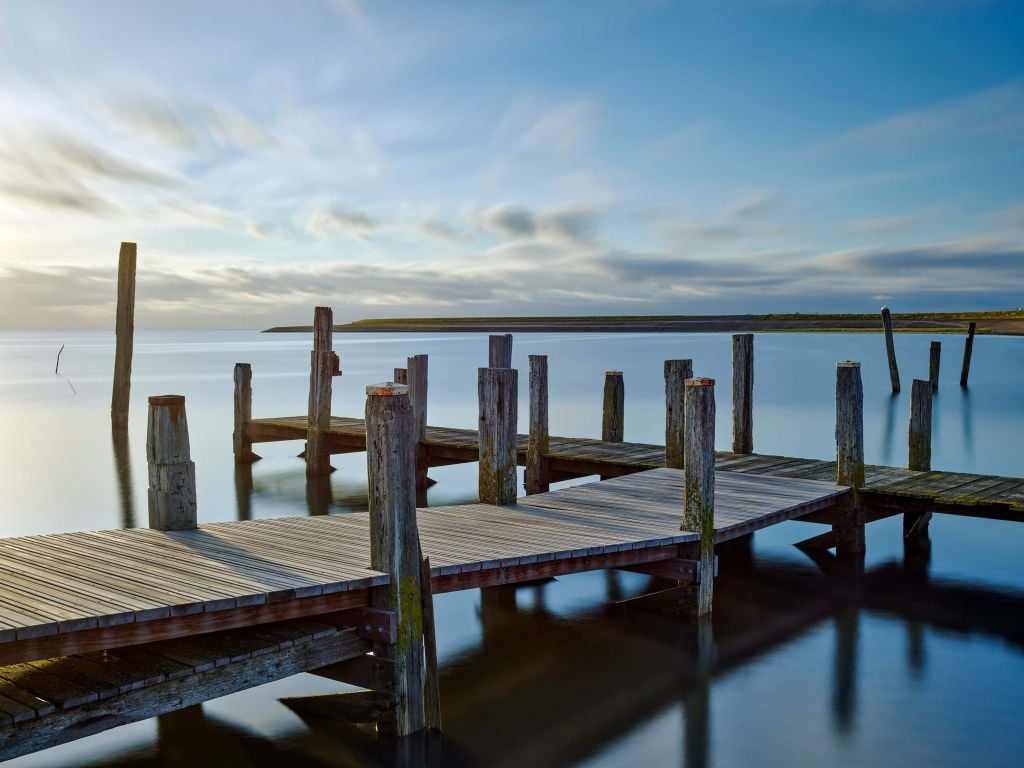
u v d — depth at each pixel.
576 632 8.48
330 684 7.18
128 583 5.68
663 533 8.25
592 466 12.92
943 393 31.41
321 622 6.01
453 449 14.74
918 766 5.93
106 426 25.23
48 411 29.48
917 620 8.84
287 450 20.66
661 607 8.73
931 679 7.38
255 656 5.42
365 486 16.16
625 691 7.12
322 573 5.99
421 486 15.21
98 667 5.11
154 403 7.54
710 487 8.40
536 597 9.58
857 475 10.77
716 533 8.59
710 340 97.38
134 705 4.92
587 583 10.12
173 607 5.12
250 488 15.93
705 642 8.20
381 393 5.88
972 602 9.40
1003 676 7.45
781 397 31.64
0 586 5.57
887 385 35.09
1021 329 87.94
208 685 5.21
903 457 18.66
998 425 23.44
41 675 5.00
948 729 6.48
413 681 6.01
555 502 9.84
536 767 5.87
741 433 13.75
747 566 10.76
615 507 9.55
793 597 9.57
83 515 14.21
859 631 8.52
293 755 5.98
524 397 33.09
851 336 95.62
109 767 5.81
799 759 6.03
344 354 71.94
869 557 11.14
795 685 7.27
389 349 84.44
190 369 53.38
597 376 42.78
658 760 5.98
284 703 6.71
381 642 5.96
